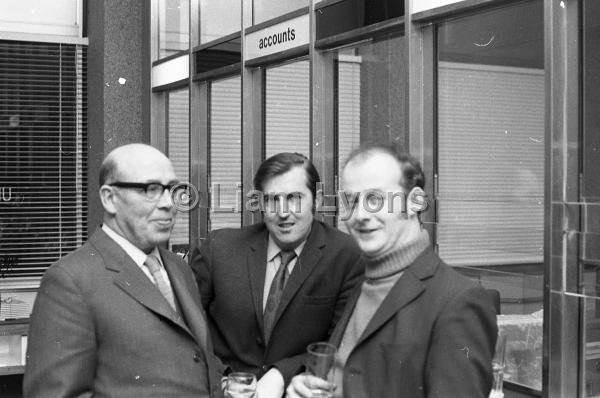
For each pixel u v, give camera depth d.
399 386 1.72
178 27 8.80
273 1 6.89
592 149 3.70
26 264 8.97
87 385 2.00
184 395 2.09
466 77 4.58
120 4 9.22
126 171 2.14
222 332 2.79
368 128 5.57
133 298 2.08
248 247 2.81
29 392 1.96
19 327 5.13
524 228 4.12
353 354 1.82
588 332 3.71
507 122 4.24
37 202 9.13
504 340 2.90
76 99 9.50
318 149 6.08
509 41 4.24
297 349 2.68
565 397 3.78
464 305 1.68
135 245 2.18
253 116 7.29
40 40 9.34
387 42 5.34
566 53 3.83
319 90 6.07
